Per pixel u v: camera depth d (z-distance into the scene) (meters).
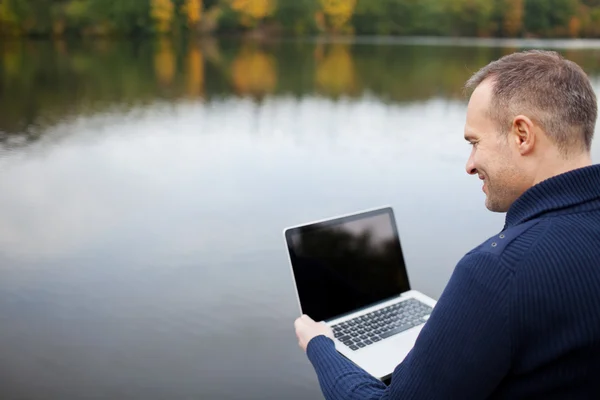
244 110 10.98
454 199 5.61
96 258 4.09
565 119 0.81
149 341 3.01
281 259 4.16
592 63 9.56
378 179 6.40
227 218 5.08
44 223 4.83
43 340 2.97
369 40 20.16
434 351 0.80
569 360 0.74
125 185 6.10
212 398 2.49
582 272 0.73
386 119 10.06
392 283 1.61
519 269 0.75
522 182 0.86
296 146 8.17
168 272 3.88
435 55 17.00
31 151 7.49
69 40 17.89
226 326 3.18
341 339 1.39
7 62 14.87
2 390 2.52
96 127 9.11
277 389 2.64
